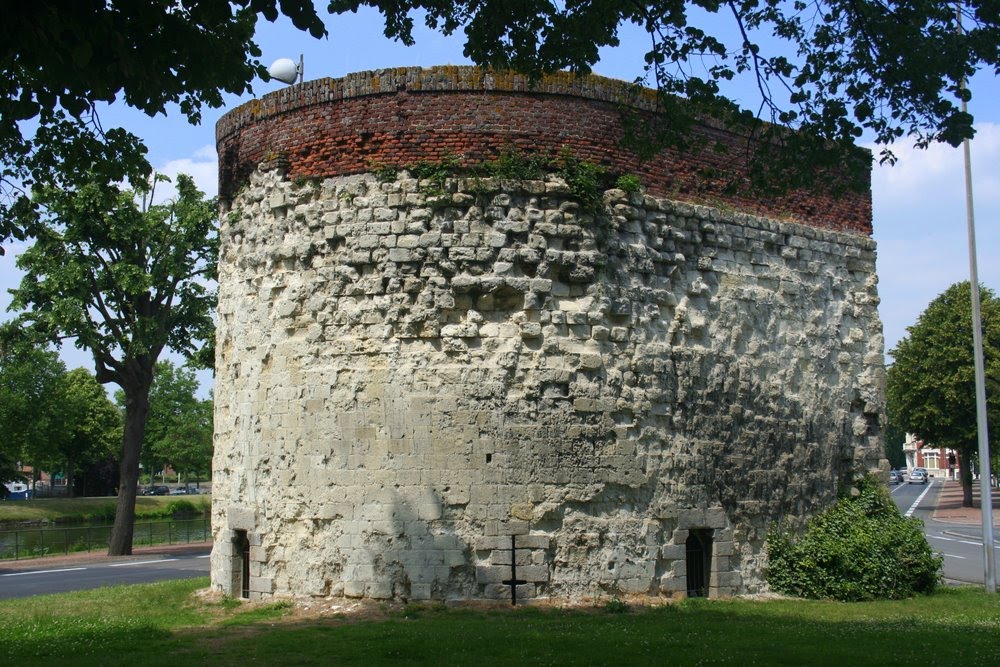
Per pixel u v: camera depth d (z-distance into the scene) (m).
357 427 18.48
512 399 18.30
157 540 48.44
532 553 18.05
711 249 20.95
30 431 66.19
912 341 67.38
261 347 19.97
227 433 21.06
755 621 16.67
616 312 19.19
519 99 19.27
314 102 19.86
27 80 12.85
